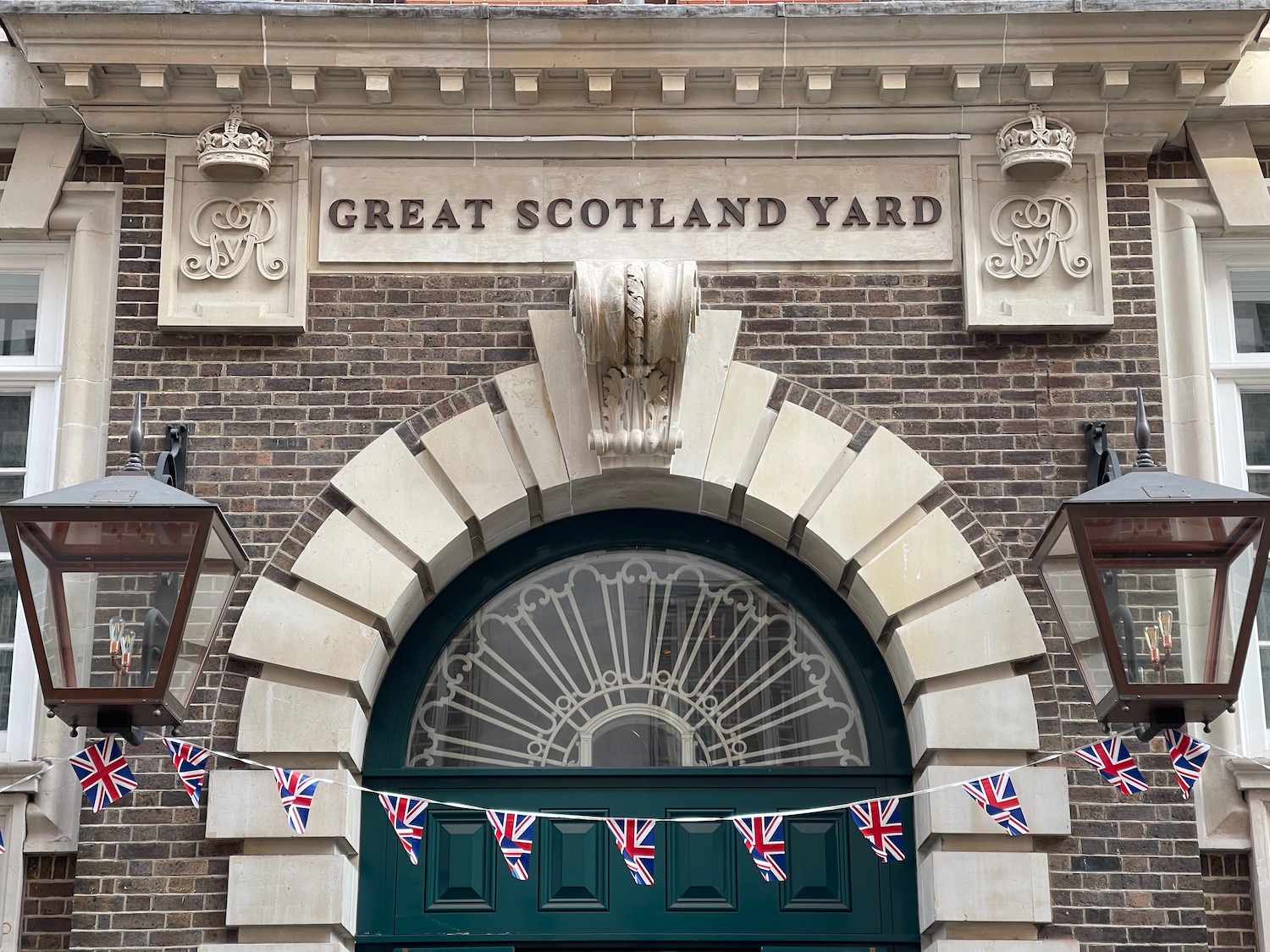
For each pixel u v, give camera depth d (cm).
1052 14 768
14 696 748
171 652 608
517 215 787
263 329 767
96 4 762
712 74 781
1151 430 764
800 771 765
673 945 745
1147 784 714
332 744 712
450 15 769
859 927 743
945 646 729
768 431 765
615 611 795
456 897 747
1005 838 706
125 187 790
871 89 788
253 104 787
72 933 688
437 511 748
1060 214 787
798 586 792
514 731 779
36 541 613
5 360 789
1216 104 798
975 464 760
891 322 778
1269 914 706
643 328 729
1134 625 619
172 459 738
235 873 692
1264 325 803
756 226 786
